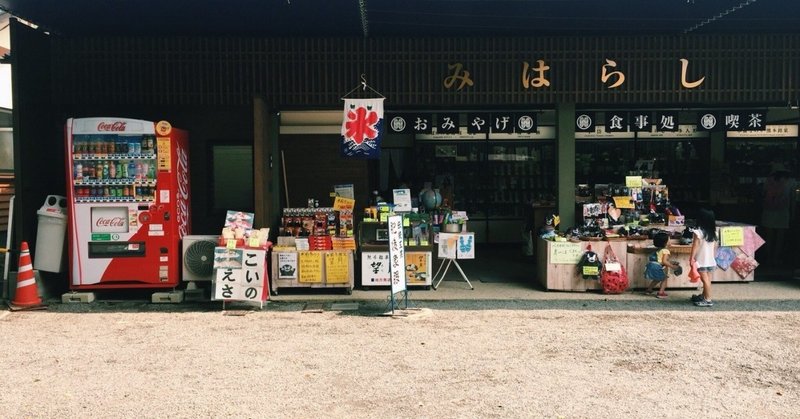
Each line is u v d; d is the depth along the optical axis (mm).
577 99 8664
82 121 7711
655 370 5164
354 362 5395
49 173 8516
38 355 5625
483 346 5859
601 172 12797
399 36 8766
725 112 9273
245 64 8531
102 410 4352
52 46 8414
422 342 6008
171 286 7906
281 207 10484
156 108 9617
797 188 10695
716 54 8625
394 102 8633
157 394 4656
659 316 7004
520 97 8656
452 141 12891
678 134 12617
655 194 9211
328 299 8031
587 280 8359
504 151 13000
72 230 7773
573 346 5848
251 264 7477
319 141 10547
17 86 7824
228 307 7582
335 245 8312
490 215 13008
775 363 5332
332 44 8578
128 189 7812
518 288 8688
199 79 8508
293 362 5398
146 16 7695
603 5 7230
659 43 8617
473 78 8648
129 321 6906
